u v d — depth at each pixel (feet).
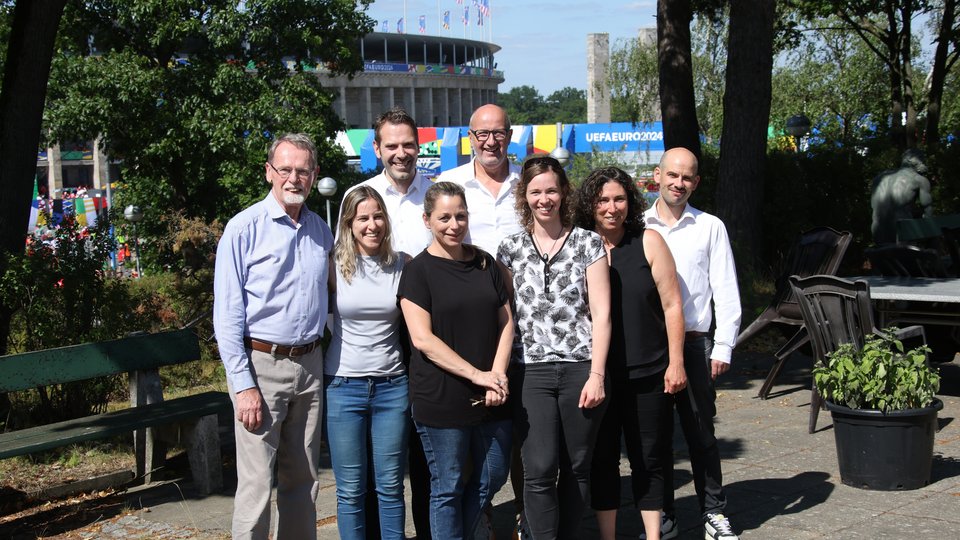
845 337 21.11
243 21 79.30
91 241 24.90
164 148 77.82
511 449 14.74
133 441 23.16
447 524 13.64
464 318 13.34
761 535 15.60
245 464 13.69
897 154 53.78
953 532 15.37
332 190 75.31
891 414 17.28
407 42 398.83
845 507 16.79
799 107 112.98
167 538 16.63
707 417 15.21
